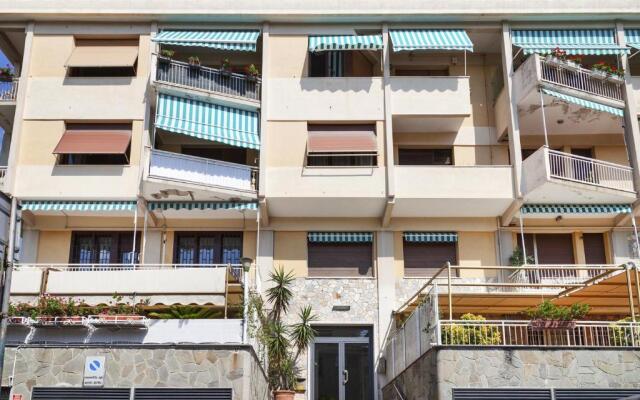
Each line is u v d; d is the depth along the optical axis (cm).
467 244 2422
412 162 2502
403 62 2558
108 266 2211
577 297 2012
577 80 2333
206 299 1761
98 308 1731
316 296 2355
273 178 2280
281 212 2375
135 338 1664
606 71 2364
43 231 2391
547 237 2481
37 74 2362
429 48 2317
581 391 1487
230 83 2350
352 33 2428
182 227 2405
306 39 2427
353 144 2300
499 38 2492
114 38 2431
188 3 2388
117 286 1792
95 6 2375
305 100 2355
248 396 1576
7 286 1172
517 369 1495
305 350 2275
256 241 2406
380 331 2312
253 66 2380
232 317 1831
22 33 2461
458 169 2302
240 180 2272
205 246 2433
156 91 2281
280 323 2189
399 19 2419
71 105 2333
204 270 1781
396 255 2403
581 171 2252
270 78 2378
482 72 2578
